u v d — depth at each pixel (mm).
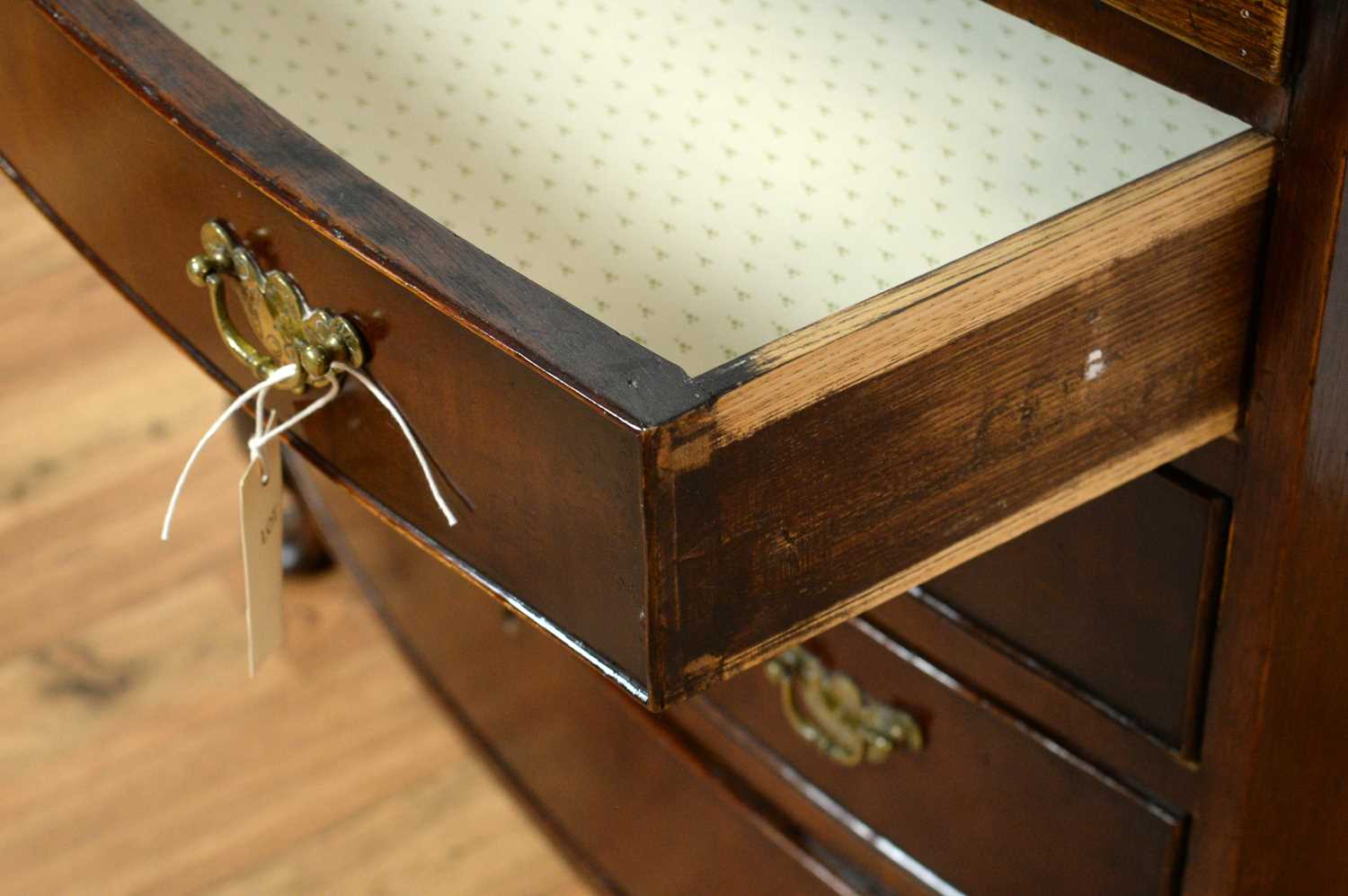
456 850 1126
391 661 1253
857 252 552
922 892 824
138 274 632
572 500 453
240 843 1136
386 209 481
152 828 1147
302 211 484
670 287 556
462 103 650
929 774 782
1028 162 564
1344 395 555
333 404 541
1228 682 633
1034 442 504
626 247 574
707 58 649
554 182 606
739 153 600
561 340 435
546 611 499
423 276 458
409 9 705
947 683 740
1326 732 675
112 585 1318
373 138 640
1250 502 586
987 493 504
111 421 1466
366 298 487
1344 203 503
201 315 605
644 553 434
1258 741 639
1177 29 514
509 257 578
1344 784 708
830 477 458
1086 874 738
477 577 524
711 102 627
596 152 615
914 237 551
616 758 968
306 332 518
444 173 618
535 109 641
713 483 433
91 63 555
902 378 455
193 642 1271
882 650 762
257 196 505
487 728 1091
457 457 495
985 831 773
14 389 1505
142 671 1253
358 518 1095
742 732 875
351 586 1311
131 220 604
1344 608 632
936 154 578
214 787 1173
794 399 435
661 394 419
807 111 610
